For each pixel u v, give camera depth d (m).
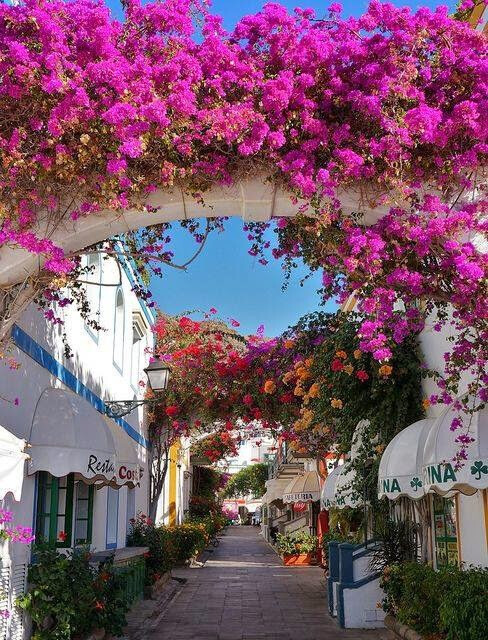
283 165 5.82
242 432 22.84
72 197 5.94
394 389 11.30
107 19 5.52
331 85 5.84
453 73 5.86
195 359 17.55
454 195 6.09
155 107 5.14
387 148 5.64
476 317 5.68
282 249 7.55
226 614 13.26
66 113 5.16
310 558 24.73
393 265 5.93
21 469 6.23
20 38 5.52
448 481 7.37
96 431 8.84
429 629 8.46
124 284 15.52
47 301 8.50
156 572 15.81
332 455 16.08
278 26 5.91
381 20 5.80
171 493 25.45
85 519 11.21
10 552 7.45
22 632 7.75
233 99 5.86
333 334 12.31
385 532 11.62
